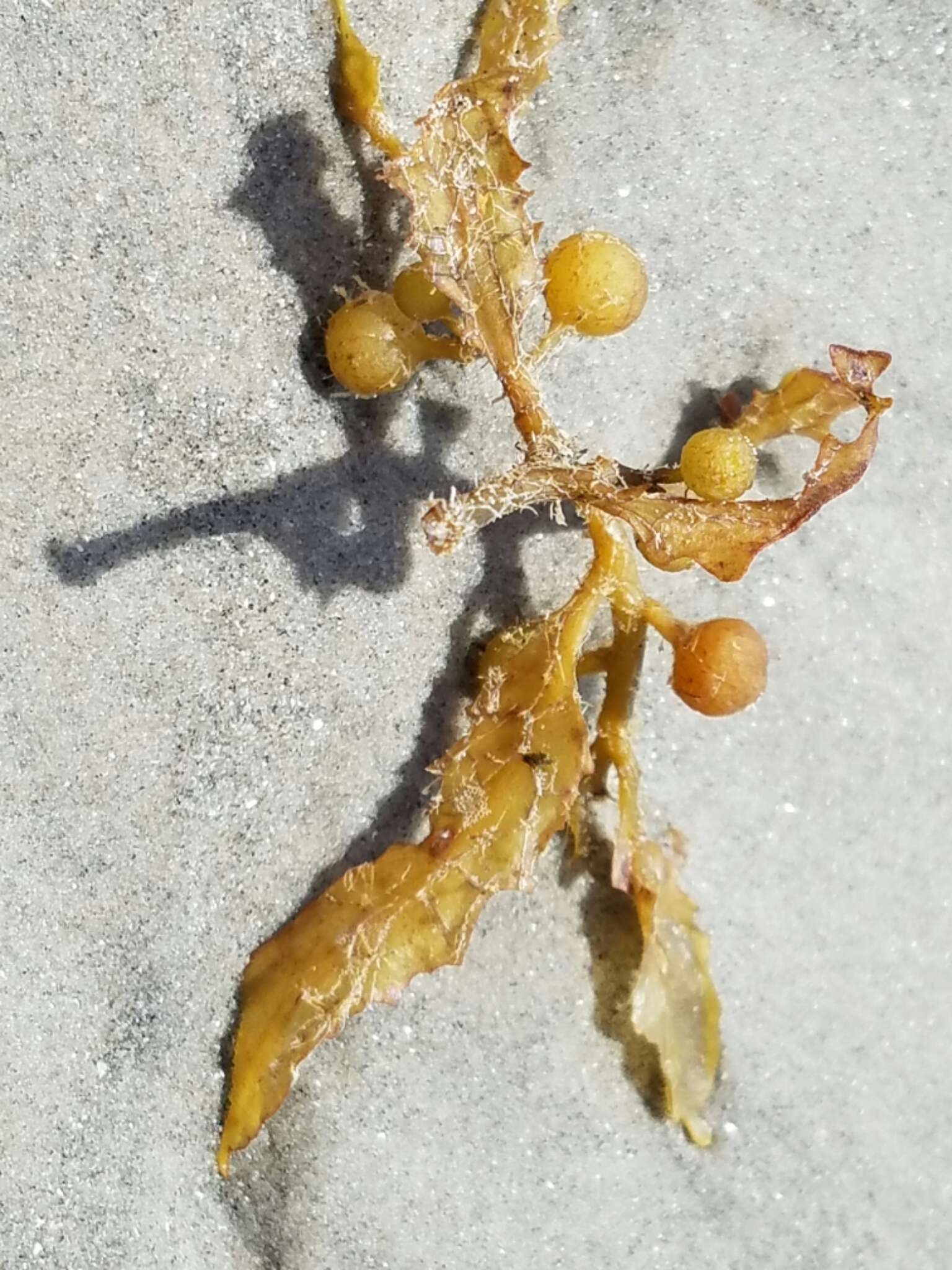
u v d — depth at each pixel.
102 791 0.08
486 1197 0.08
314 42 0.08
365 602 0.08
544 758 0.08
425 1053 0.08
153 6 0.08
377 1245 0.08
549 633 0.08
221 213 0.08
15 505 0.08
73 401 0.08
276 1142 0.08
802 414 0.08
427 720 0.08
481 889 0.08
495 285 0.07
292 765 0.08
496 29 0.07
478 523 0.07
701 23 0.08
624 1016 0.08
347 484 0.08
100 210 0.08
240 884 0.08
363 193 0.08
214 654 0.08
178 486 0.08
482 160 0.07
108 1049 0.08
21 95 0.08
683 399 0.08
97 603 0.08
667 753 0.08
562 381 0.08
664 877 0.08
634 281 0.07
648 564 0.08
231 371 0.08
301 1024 0.08
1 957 0.08
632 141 0.08
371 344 0.07
